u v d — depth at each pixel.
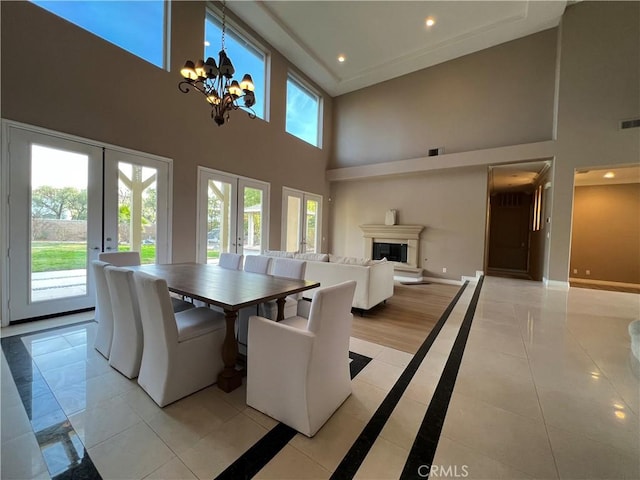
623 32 4.57
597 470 1.23
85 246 3.38
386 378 2.07
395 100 7.06
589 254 6.86
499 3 4.68
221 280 2.43
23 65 2.88
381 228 7.18
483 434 1.47
